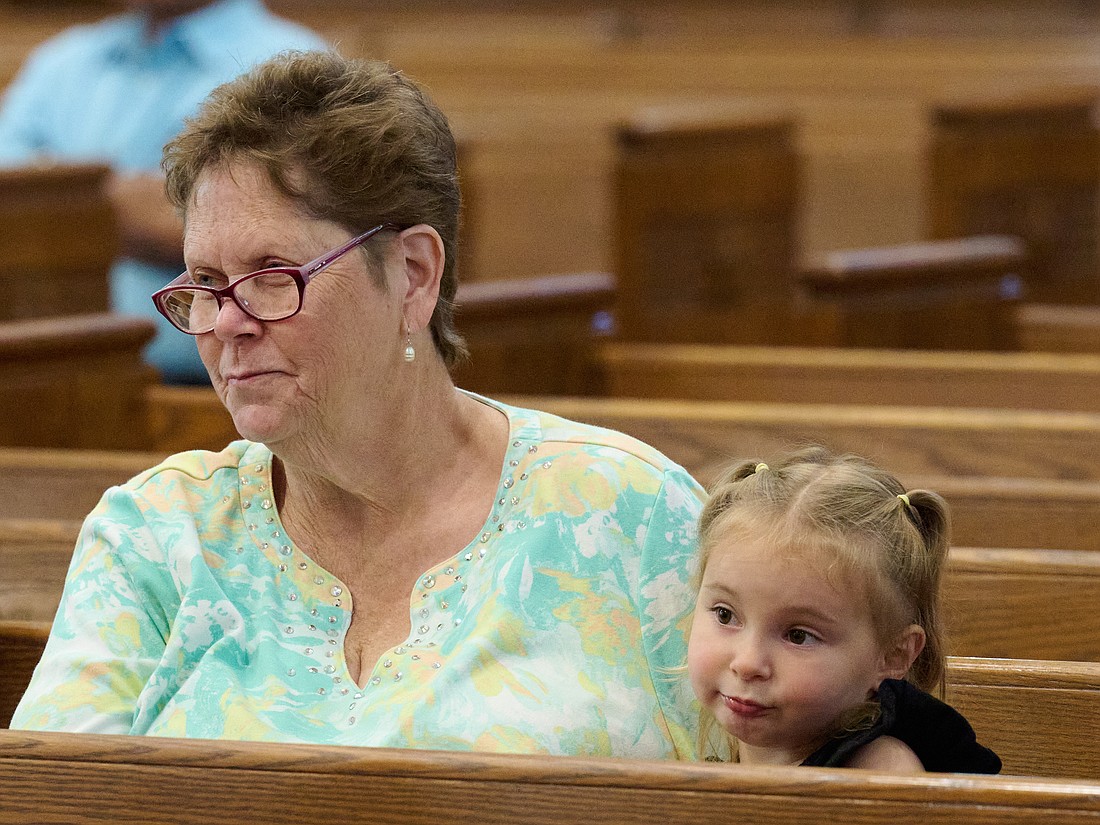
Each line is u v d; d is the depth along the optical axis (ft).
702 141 61.16
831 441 37.81
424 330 20.70
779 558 18.92
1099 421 37.29
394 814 17.12
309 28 100.32
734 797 16.47
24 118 57.16
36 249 49.98
